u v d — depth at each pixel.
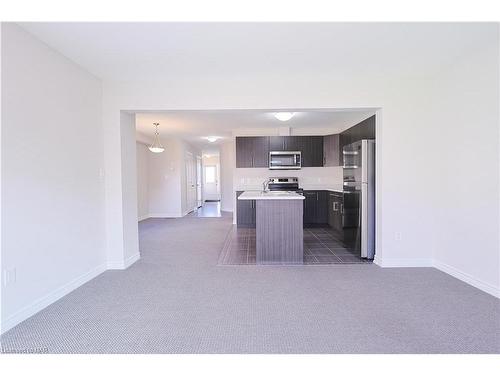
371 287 2.88
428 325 2.13
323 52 2.67
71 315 2.33
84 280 3.04
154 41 2.43
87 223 3.11
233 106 3.41
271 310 2.41
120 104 3.42
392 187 3.46
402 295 2.67
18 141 2.18
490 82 2.58
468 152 2.87
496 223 2.57
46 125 2.48
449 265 3.20
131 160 3.74
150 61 2.84
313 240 5.02
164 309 2.44
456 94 3.00
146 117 5.18
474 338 1.97
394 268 3.46
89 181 3.14
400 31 2.30
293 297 2.66
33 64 2.33
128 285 2.98
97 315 2.33
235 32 2.29
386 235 3.49
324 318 2.26
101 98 3.39
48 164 2.51
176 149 8.16
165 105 3.42
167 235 5.60
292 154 6.54
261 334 2.05
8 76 2.09
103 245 3.42
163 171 8.20
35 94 2.35
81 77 3.00
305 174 6.76
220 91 3.41
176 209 8.23
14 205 2.15
